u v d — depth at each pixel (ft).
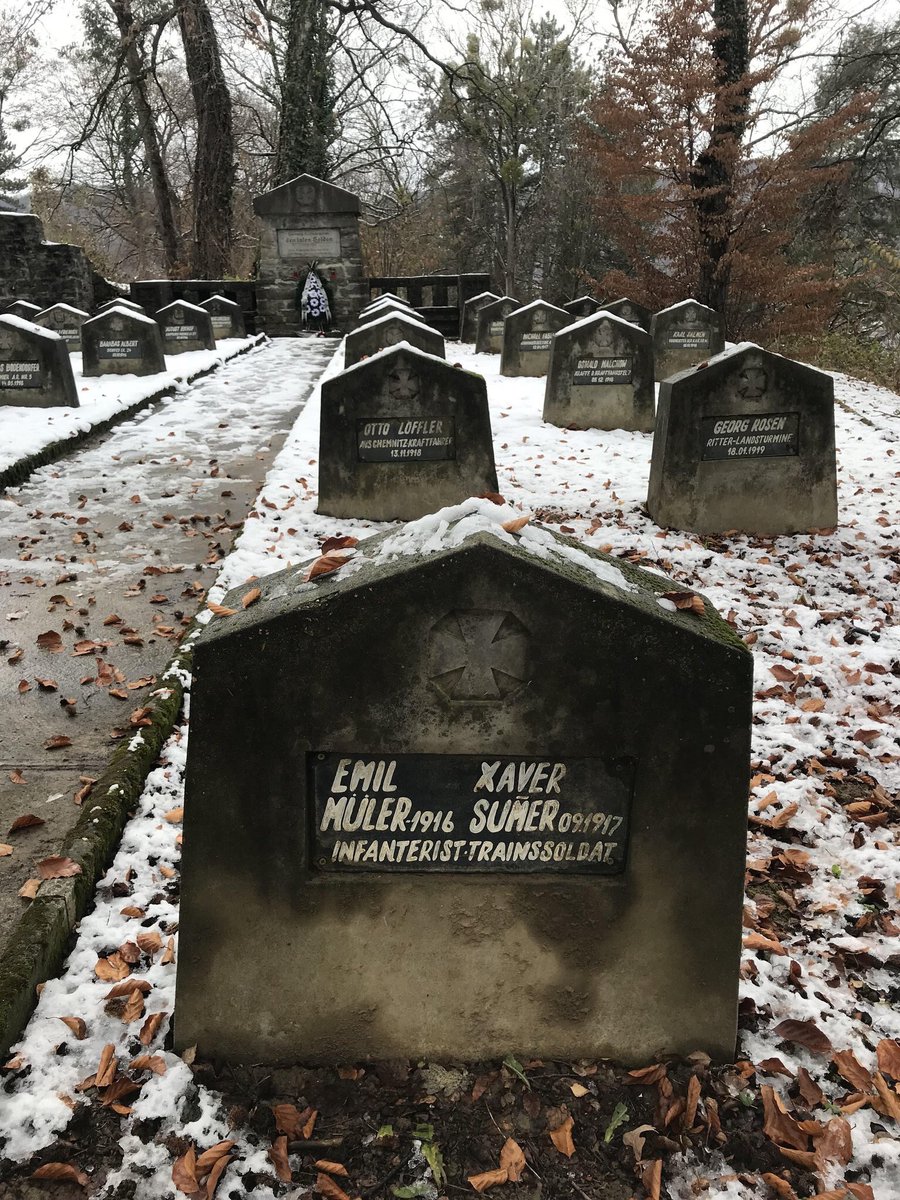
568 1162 7.11
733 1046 7.92
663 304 86.63
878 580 20.67
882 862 11.10
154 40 94.63
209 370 53.21
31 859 10.00
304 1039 7.81
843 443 35.73
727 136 75.56
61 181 95.09
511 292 135.85
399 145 102.99
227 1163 6.92
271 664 6.87
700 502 23.53
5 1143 6.94
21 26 89.30
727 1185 6.91
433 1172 6.97
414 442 23.17
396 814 7.29
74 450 31.40
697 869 7.41
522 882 7.47
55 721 13.26
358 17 95.50
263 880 7.36
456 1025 7.86
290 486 25.98
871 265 82.02
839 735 14.12
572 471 29.50
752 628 17.83
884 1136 7.32
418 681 6.95
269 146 123.75
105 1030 7.95
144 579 19.04
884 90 79.77
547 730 7.07
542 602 6.79
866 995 9.02
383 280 85.35
